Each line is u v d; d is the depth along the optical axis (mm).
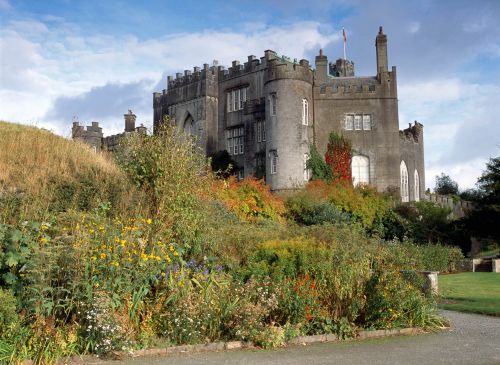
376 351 8188
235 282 9719
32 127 17812
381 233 32438
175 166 13328
